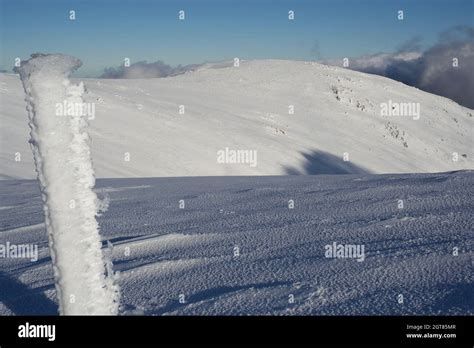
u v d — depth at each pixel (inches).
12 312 128.0
